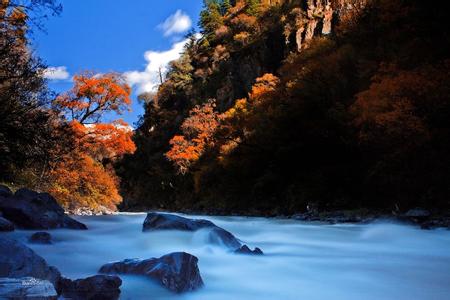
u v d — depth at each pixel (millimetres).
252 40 74062
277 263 6684
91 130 35656
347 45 30562
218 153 45656
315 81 28625
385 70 21047
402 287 5078
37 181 24594
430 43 21812
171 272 4566
